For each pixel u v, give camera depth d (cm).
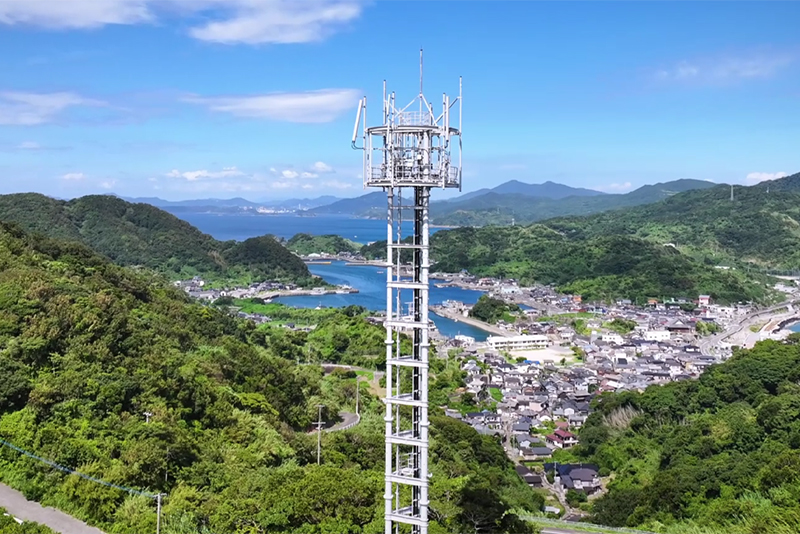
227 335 19388
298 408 14512
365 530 7794
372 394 18550
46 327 11088
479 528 8831
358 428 13575
